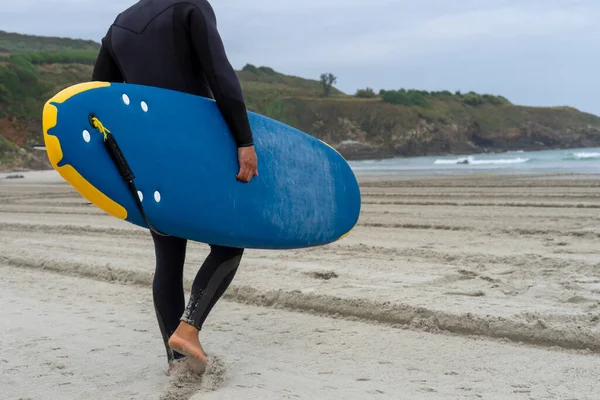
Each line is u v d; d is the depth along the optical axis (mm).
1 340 3781
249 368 3217
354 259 6090
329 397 2801
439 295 4395
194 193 2697
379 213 10625
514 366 3199
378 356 3396
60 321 4211
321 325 4027
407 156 110500
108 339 3799
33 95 74188
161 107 2678
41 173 47719
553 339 3531
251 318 4227
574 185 15789
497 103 131000
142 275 5457
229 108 2793
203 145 2742
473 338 3691
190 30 2816
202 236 2744
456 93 135000
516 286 4676
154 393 2922
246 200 2859
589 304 4082
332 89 149625
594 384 2934
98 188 2455
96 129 2457
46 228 9234
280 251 6676
